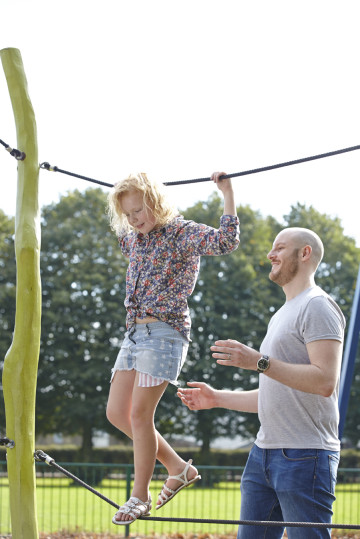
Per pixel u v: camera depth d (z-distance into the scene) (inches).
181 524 410.3
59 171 126.0
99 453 1054.4
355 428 1056.2
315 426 122.5
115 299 1045.8
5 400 116.4
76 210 1073.5
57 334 1025.5
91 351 1031.6
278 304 1043.3
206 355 1025.5
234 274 1045.2
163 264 118.6
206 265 1053.2
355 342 230.5
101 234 1059.3
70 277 1027.3
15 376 115.6
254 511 129.8
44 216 1072.8
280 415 123.6
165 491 126.2
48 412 1038.4
